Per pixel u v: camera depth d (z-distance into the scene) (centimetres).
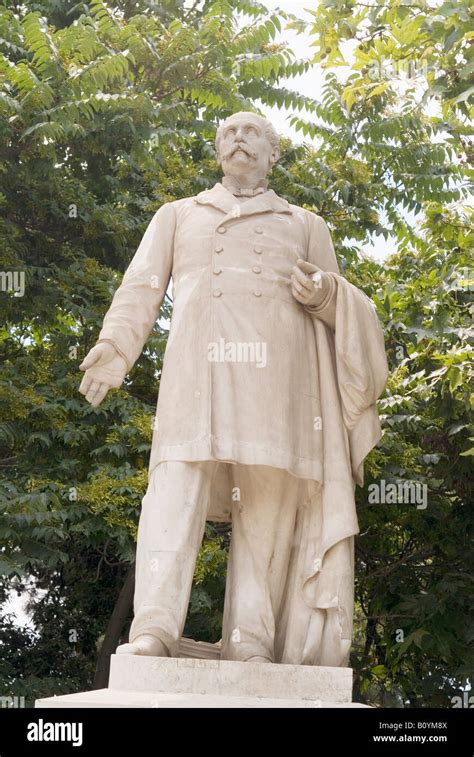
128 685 542
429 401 1102
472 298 1153
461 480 1165
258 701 537
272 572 631
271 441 616
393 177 1357
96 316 1155
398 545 1231
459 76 783
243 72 1302
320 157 1350
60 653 1420
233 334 630
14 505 1008
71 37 1094
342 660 607
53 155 1117
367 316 657
